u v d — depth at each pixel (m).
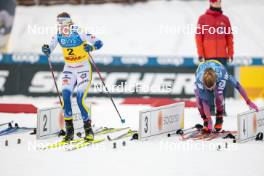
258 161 12.63
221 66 16.72
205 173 11.29
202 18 21.84
